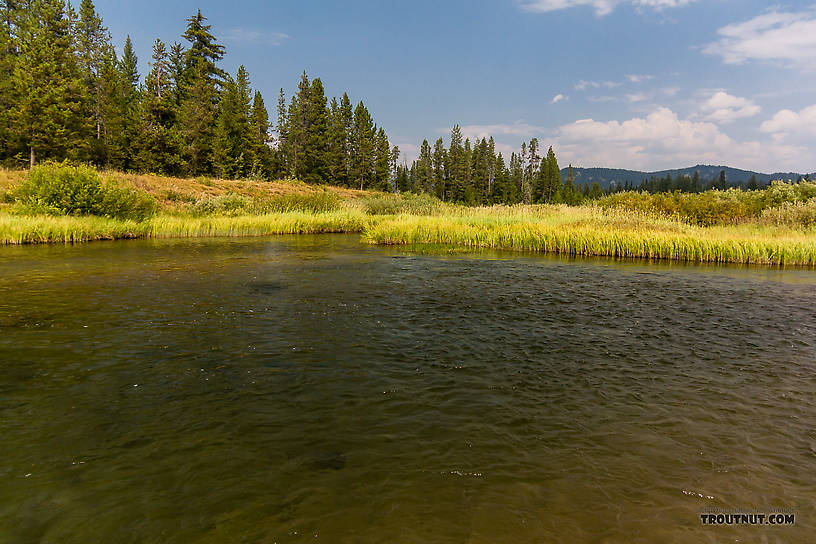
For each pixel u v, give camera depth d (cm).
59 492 344
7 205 2716
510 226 2580
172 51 5625
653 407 504
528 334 788
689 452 410
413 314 922
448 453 407
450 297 1093
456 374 600
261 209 3659
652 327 838
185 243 2292
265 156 6494
